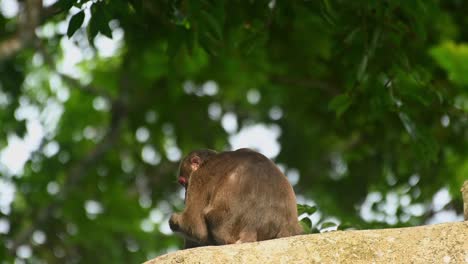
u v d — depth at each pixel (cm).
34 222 1967
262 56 1814
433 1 1084
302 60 1812
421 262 675
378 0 1020
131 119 2038
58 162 2173
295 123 2048
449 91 1422
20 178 2125
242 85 1972
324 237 689
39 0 1414
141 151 2173
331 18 1033
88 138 2308
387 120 1534
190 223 809
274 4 1062
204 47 998
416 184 1625
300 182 2025
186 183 874
